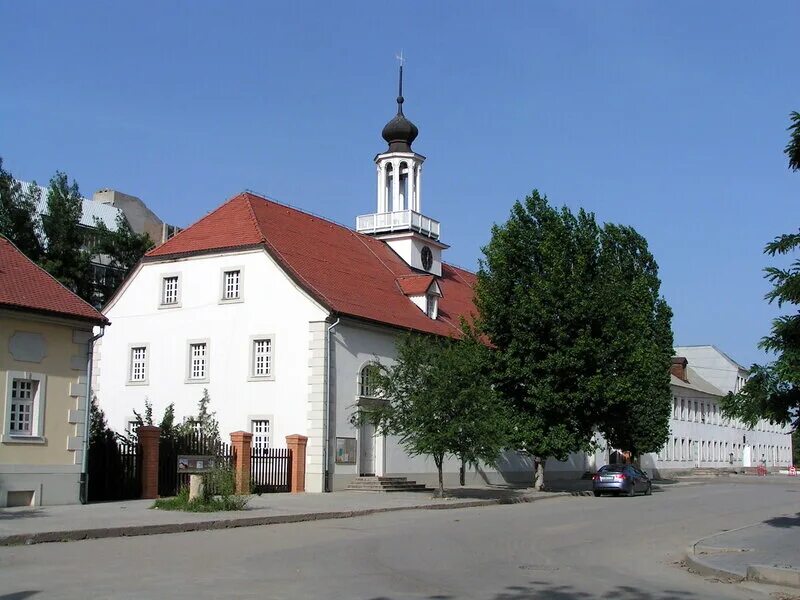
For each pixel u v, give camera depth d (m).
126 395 41.22
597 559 17.34
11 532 18.11
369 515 27.45
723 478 70.12
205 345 39.88
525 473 52.44
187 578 13.19
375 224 50.97
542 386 40.12
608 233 55.94
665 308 55.41
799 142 19.86
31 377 25.62
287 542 18.77
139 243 53.28
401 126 51.53
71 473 26.53
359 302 40.53
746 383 20.20
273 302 38.50
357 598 11.75
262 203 43.09
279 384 37.81
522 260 42.25
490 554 17.52
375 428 36.97
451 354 35.09
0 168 49.44
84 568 14.17
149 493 29.64
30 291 26.45
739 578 14.92
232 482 26.97
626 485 40.16
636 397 40.56
